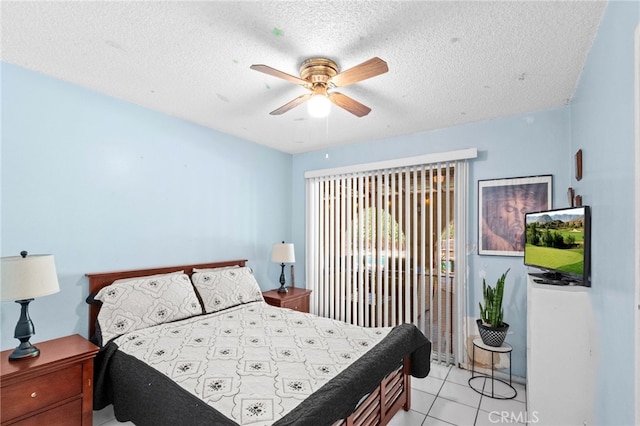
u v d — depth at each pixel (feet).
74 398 6.25
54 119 7.59
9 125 6.95
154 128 9.60
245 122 10.62
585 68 6.57
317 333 7.70
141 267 9.20
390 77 7.34
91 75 7.48
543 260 7.23
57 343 6.91
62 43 6.17
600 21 5.26
